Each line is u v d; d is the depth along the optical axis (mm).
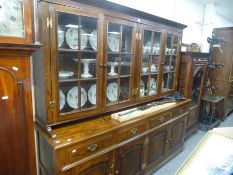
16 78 985
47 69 1232
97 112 1576
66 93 1449
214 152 854
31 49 980
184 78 2664
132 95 1862
